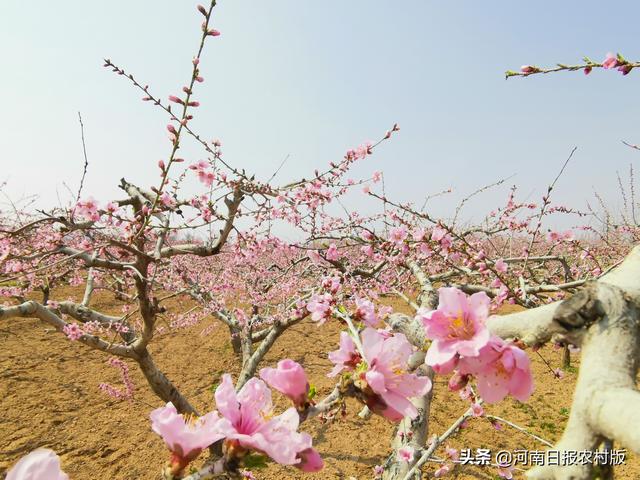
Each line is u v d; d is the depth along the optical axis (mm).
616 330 709
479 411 2883
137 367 6574
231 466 840
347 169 3986
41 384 5809
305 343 7812
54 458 633
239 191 3412
